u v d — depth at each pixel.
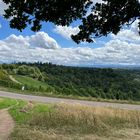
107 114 19.81
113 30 7.56
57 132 16.22
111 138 15.58
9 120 18.95
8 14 7.44
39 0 7.18
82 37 7.77
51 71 134.38
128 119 19.44
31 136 14.64
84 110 20.16
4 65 124.12
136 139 15.54
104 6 7.34
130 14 7.22
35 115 19.59
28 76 120.50
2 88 45.94
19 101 30.94
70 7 7.29
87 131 16.72
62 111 19.78
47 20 7.44
